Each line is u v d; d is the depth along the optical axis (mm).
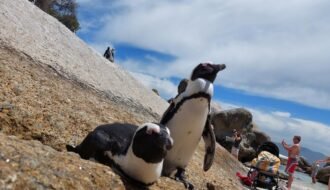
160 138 857
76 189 737
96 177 807
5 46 2018
